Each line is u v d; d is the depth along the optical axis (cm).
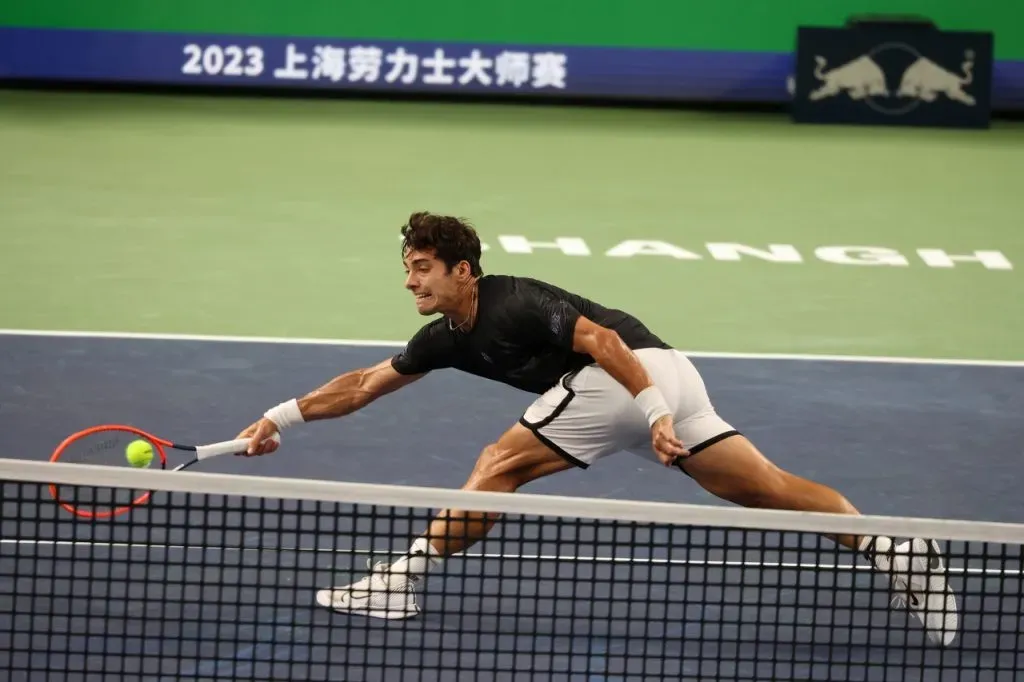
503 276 1981
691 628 1916
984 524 1556
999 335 3562
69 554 2038
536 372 1989
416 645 1839
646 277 4022
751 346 3409
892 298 3875
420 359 2039
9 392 2864
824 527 1547
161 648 1628
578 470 2520
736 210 4794
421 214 1938
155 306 3584
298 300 3694
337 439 2667
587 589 2006
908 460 2664
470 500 1527
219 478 1538
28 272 3847
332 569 1642
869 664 1673
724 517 1537
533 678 1678
